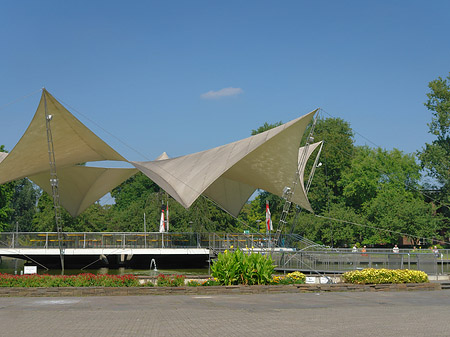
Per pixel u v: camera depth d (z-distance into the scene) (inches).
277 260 978.1
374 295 533.6
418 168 2087.8
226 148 1116.5
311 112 916.6
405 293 557.6
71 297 508.7
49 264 1214.9
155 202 2023.9
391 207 1772.9
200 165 1118.4
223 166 1029.8
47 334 301.4
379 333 308.3
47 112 836.6
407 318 369.7
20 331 310.8
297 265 930.1
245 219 3260.3
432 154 1966.0
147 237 1161.4
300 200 1197.7
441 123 1973.4
